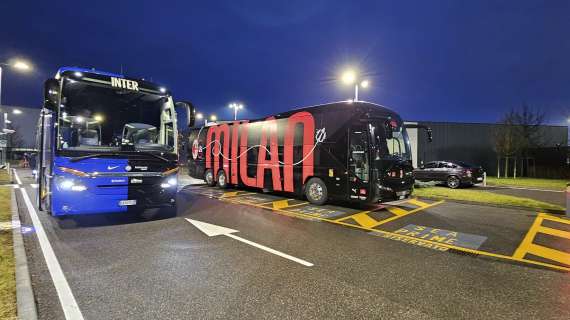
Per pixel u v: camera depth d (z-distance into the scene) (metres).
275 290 4.12
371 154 9.48
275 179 12.49
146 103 8.18
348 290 4.15
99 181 6.93
